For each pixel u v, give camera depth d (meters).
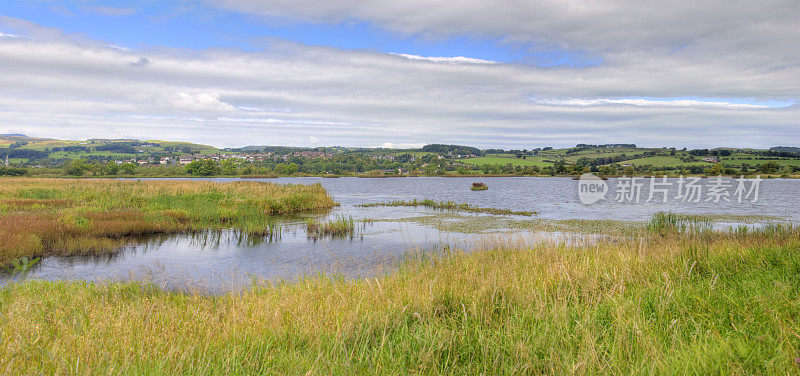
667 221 21.77
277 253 15.29
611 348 3.75
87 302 7.38
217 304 7.02
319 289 6.99
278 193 36.28
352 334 4.52
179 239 18.17
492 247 11.80
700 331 4.03
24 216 18.97
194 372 3.57
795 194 53.72
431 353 3.79
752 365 3.32
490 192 59.28
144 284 9.91
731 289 5.49
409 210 32.47
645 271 6.88
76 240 16.19
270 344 4.30
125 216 20.81
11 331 4.50
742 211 31.56
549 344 3.94
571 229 21.44
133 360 3.76
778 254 7.45
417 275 7.64
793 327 3.80
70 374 3.37
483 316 5.00
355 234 19.92
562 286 6.18
